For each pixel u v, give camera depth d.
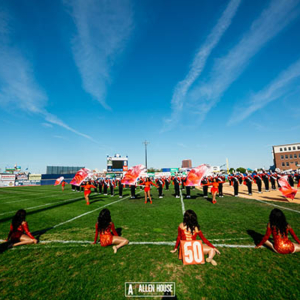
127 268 3.50
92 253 4.18
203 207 9.43
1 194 19.23
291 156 55.19
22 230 4.87
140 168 13.80
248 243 4.55
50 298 2.73
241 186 24.83
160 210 8.93
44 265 3.68
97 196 15.95
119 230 5.77
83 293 2.82
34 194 18.56
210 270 3.37
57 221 7.14
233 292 2.75
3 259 3.97
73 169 60.47
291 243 3.93
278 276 3.13
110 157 52.16
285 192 11.24
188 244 3.68
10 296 2.79
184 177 19.61
